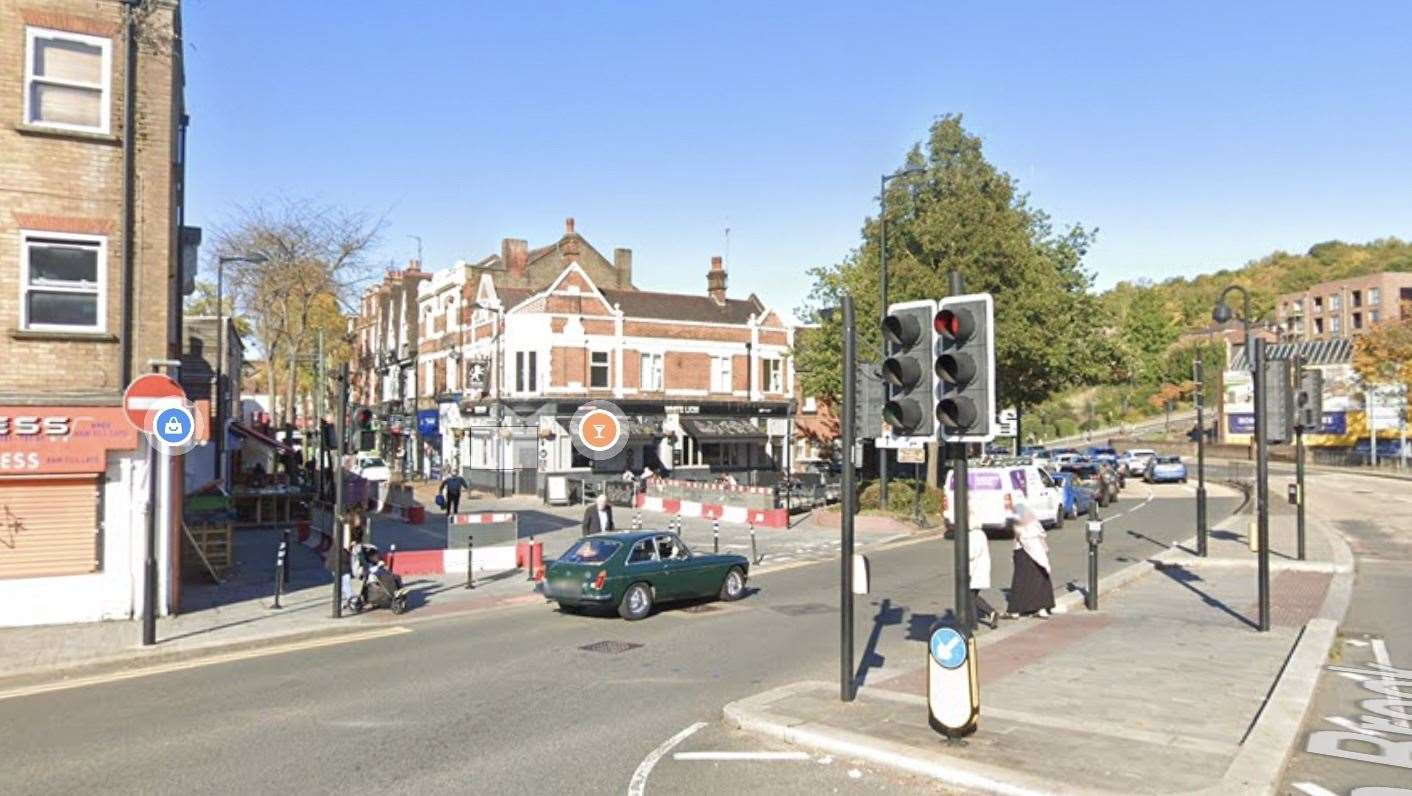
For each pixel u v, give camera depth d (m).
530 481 45.75
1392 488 44.72
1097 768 7.58
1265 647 12.55
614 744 8.96
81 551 15.52
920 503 31.44
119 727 9.77
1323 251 145.50
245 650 14.07
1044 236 38.84
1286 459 69.81
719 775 8.01
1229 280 144.00
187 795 7.71
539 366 46.19
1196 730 8.68
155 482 14.62
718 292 55.19
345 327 66.50
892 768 8.02
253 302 49.62
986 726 8.83
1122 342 42.19
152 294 16.42
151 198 16.48
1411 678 11.27
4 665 12.47
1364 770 8.02
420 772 8.22
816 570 22.36
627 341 48.31
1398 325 59.19
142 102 16.44
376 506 36.34
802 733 8.74
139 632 14.70
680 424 49.09
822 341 42.53
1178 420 101.06
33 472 14.98
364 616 16.50
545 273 56.06
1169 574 20.05
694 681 11.55
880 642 13.69
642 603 16.28
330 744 9.07
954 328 8.48
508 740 9.13
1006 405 38.81
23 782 8.05
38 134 15.44
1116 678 10.80
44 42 15.66
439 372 57.31
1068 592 17.50
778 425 53.66
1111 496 40.16
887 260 33.25
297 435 57.88
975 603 14.34
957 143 32.34
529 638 14.62
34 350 15.32
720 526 31.80
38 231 15.38
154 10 16.61
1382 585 18.44
